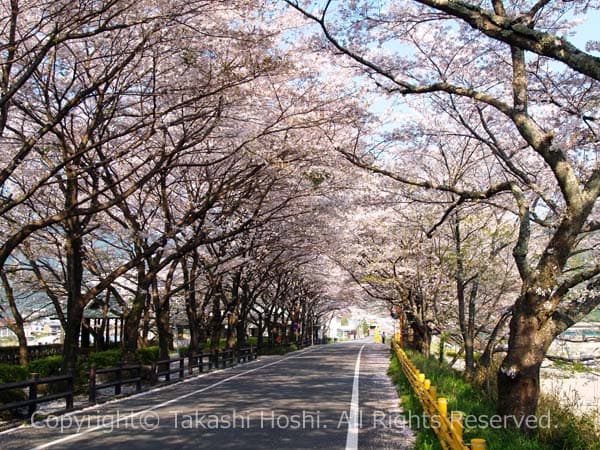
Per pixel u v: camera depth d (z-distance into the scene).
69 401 12.71
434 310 22.62
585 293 8.58
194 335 26.30
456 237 17.48
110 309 32.06
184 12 11.60
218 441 8.73
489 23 7.21
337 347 59.09
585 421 10.70
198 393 15.73
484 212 18.14
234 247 25.80
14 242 12.10
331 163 17.08
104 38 13.70
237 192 20.83
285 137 16.38
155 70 13.72
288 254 32.97
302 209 22.66
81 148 12.99
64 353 15.42
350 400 13.93
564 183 8.10
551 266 8.17
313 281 46.66
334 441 8.78
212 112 14.96
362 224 24.08
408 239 23.41
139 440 8.85
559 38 6.96
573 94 12.77
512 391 8.36
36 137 11.32
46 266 24.58
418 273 22.50
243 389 16.61
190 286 26.00
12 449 8.37
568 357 16.77
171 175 20.84
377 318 72.69
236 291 31.03
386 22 12.12
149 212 23.81
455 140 17.42
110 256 28.67
